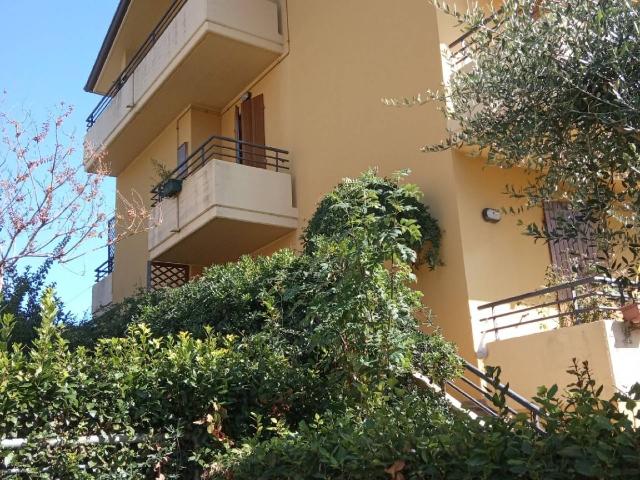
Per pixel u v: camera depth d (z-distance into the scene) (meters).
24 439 4.64
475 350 9.00
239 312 8.25
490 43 5.25
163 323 9.02
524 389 8.06
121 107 16.98
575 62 4.48
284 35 14.02
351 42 12.05
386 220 5.68
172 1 18.17
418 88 10.39
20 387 4.73
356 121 11.64
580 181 4.55
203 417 5.55
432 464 3.71
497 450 3.47
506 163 5.04
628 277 4.55
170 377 5.49
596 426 3.23
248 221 12.27
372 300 5.53
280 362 6.16
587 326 7.44
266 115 14.36
